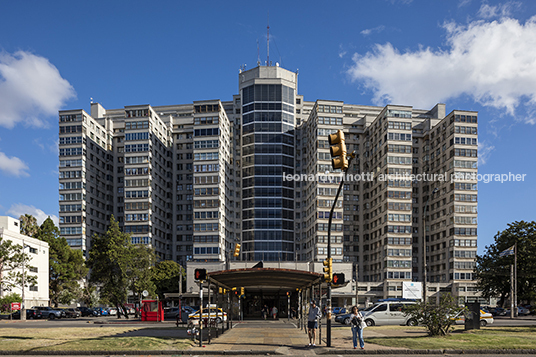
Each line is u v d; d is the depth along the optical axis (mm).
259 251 109812
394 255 94688
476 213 95250
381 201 100125
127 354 17516
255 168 113812
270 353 17828
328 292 20125
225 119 112938
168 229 117938
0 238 60312
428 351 18125
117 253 53312
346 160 15805
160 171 114562
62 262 83375
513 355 17719
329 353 18094
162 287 85688
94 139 115688
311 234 105125
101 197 117188
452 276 93250
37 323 43312
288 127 116562
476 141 97938
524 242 69062
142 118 108000
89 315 67125
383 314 33938
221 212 104625
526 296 66875
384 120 101000
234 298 48250
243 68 125938
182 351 17875
